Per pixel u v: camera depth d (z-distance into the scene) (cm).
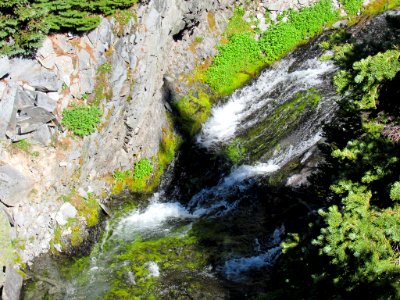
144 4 1174
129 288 983
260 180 1269
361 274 527
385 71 594
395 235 523
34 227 1010
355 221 546
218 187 1313
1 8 917
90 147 1136
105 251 1090
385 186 582
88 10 1060
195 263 1059
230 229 1164
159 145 1355
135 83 1193
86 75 1094
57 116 1056
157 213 1242
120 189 1264
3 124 967
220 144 1420
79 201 1117
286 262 774
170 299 955
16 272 938
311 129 1354
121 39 1140
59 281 979
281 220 1123
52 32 1025
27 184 1004
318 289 589
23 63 981
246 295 941
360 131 773
